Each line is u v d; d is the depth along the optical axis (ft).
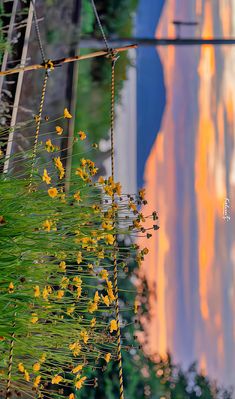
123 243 10.27
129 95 19.44
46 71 8.75
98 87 19.31
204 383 16.80
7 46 10.46
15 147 10.08
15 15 11.34
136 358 16.02
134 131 18.63
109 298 6.73
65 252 6.58
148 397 16.31
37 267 6.31
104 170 17.65
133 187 18.02
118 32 20.36
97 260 6.97
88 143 18.06
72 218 6.68
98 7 20.06
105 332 7.09
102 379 14.70
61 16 13.88
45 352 6.27
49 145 6.87
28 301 5.94
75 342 6.60
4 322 5.72
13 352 6.16
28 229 6.07
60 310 6.57
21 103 11.11
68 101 13.17
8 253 5.81
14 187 6.22
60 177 6.66
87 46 19.42
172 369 16.80
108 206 6.95
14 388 6.55
